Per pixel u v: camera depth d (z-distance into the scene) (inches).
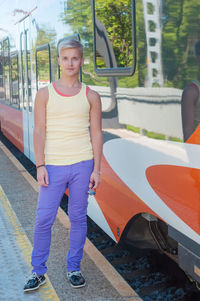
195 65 94.9
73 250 129.4
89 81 157.0
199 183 96.4
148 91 115.3
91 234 194.1
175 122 103.4
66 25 178.4
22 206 211.0
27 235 172.7
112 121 140.7
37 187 244.7
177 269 150.3
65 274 138.3
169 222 112.0
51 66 208.2
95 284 131.6
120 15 127.0
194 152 96.9
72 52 113.5
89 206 173.9
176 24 100.6
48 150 119.6
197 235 100.2
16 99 323.6
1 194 231.8
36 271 127.9
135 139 125.0
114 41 132.4
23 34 277.6
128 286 130.0
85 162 121.1
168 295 137.4
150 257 163.6
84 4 154.8
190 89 97.1
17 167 293.1
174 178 105.9
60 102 115.6
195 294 136.5
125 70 127.3
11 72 336.2
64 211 219.1
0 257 151.0
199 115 94.3
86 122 120.5
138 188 125.8
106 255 170.7
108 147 146.3
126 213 137.3
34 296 124.8
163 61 107.0
